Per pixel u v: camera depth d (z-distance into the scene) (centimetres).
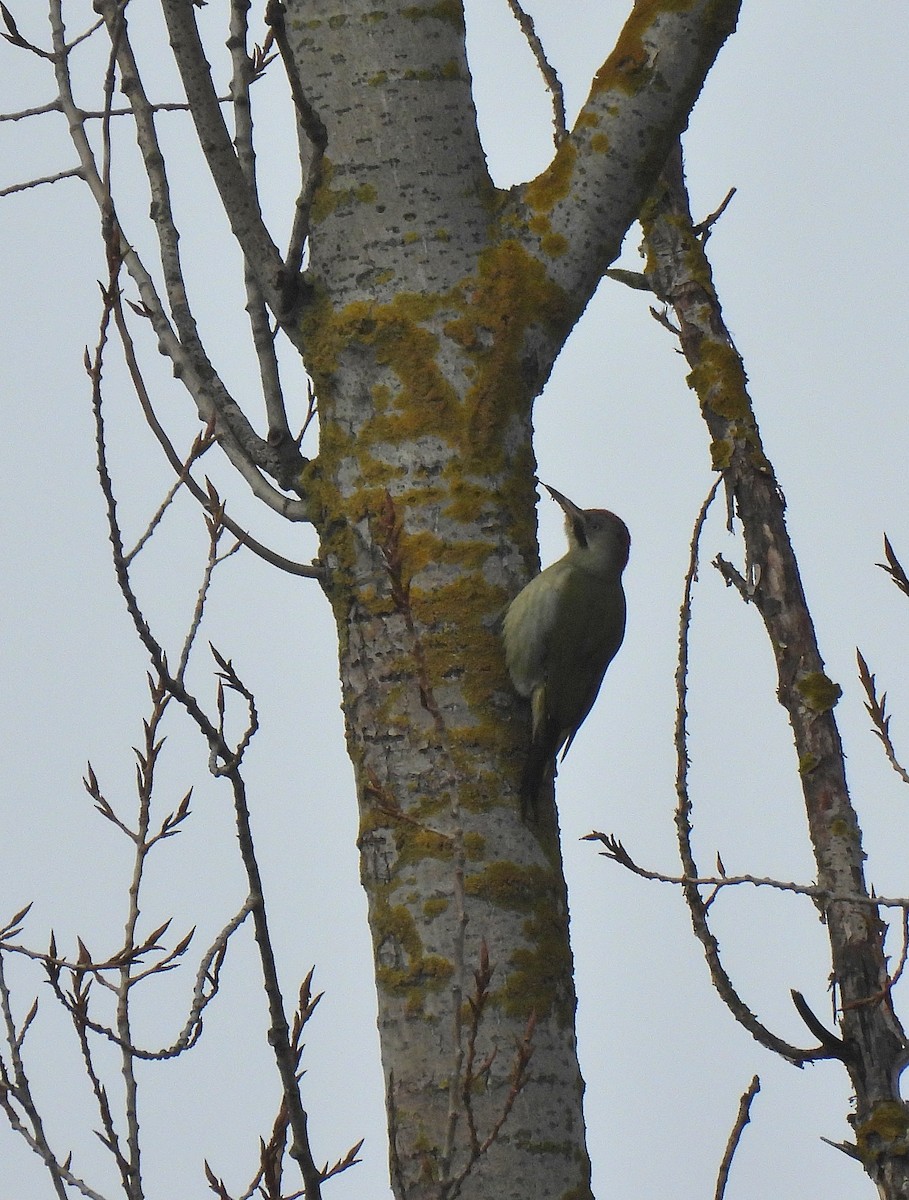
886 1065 1084
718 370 1384
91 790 930
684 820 1031
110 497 816
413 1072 894
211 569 898
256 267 1047
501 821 941
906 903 904
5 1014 857
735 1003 1041
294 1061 733
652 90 1086
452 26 1082
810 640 1266
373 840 948
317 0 1076
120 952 863
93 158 1133
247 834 765
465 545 987
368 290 1029
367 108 1055
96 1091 841
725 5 1095
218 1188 778
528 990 902
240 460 1070
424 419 1004
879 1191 1065
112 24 1153
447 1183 685
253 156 1122
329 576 1007
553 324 1052
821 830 1191
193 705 778
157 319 1082
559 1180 871
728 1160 890
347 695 987
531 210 1067
